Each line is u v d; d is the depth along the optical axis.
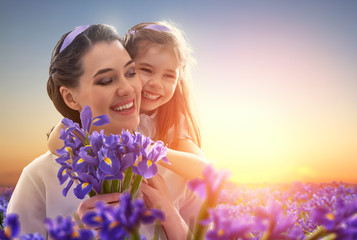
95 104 1.57
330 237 0.62
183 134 2.09
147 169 1.14
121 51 1.59
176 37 2.05
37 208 1.68
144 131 1.98
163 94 1.97
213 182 0.68
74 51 1.59
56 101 1.77
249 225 0.63
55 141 1.70
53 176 1.68
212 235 0.62
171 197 1.75
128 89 1.56
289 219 0.68
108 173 1.06
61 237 0.64
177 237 1.51
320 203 2.67
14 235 0.62
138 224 0.64
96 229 1.07
